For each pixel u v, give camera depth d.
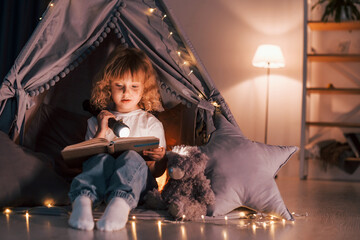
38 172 1.74
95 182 1.50
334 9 3.83
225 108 2.10
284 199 2.49
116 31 2.07
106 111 1.82
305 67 3.82
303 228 1.58
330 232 1.53
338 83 4.12
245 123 4.26
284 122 4.18
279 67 3.94
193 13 4.36
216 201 1.65
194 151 1.67
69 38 1.99
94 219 1.52
